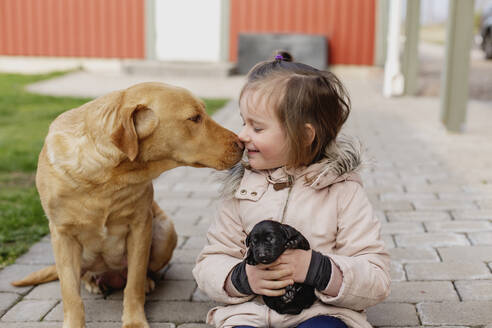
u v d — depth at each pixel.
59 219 2.47
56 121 2.54
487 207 4.24
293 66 2.11
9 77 13.78
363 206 2.14
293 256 1.93
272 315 2.03
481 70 15.61
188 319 2.68
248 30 15.16
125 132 2.27
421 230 3.78
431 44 31.53
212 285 2.11
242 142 2.39
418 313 2.66
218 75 14.24
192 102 2.42
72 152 2.38
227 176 2.30
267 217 2.13
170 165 2.46
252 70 2.17
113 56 15.61
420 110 9.16
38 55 15.72
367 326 2.06
